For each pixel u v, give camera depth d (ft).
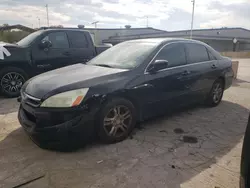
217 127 11.87
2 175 7.36
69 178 7.25
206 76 13.84
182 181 7.23
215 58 15.15
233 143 10.02
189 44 13.20
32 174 7.43
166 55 11.55
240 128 11.80
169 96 11.57
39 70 17.80
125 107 9.79
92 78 9.16
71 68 11.35
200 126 11.94
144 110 10.65
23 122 8.97
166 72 11.20
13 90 16.98
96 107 8.73
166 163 8.24
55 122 8.16
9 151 8.86
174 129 11.44
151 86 10.48
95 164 8.07
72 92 8.30
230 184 7.14
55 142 8.36
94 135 9.09
